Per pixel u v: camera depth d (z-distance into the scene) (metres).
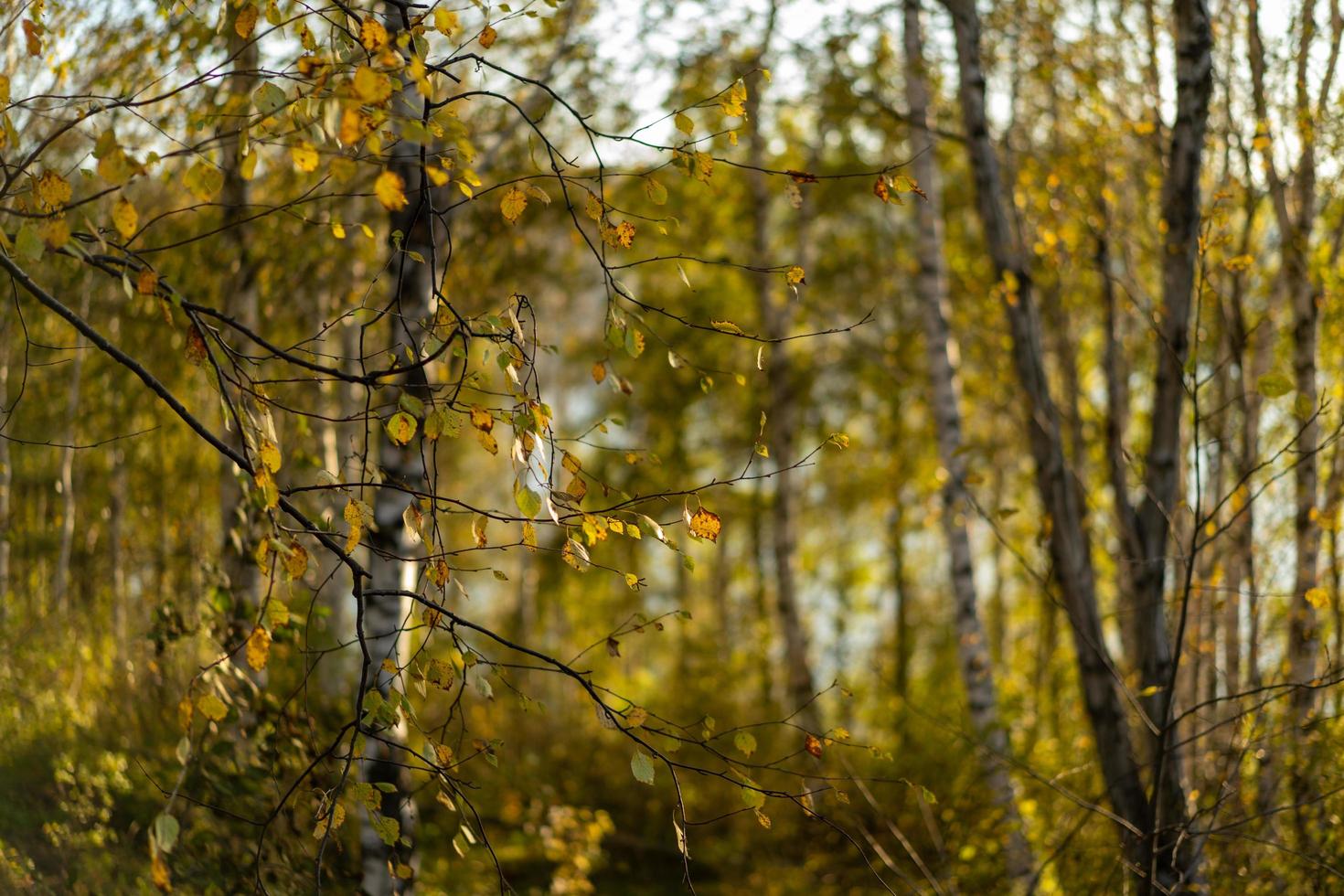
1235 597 5.56
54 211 2.18
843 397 15.31
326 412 6.67
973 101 5.50
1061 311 6.02
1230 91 5.64
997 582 12.98
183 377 6.50
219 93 4.04
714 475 15.79
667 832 9.89
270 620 2.27
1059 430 5.22
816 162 11.27
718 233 12.50
